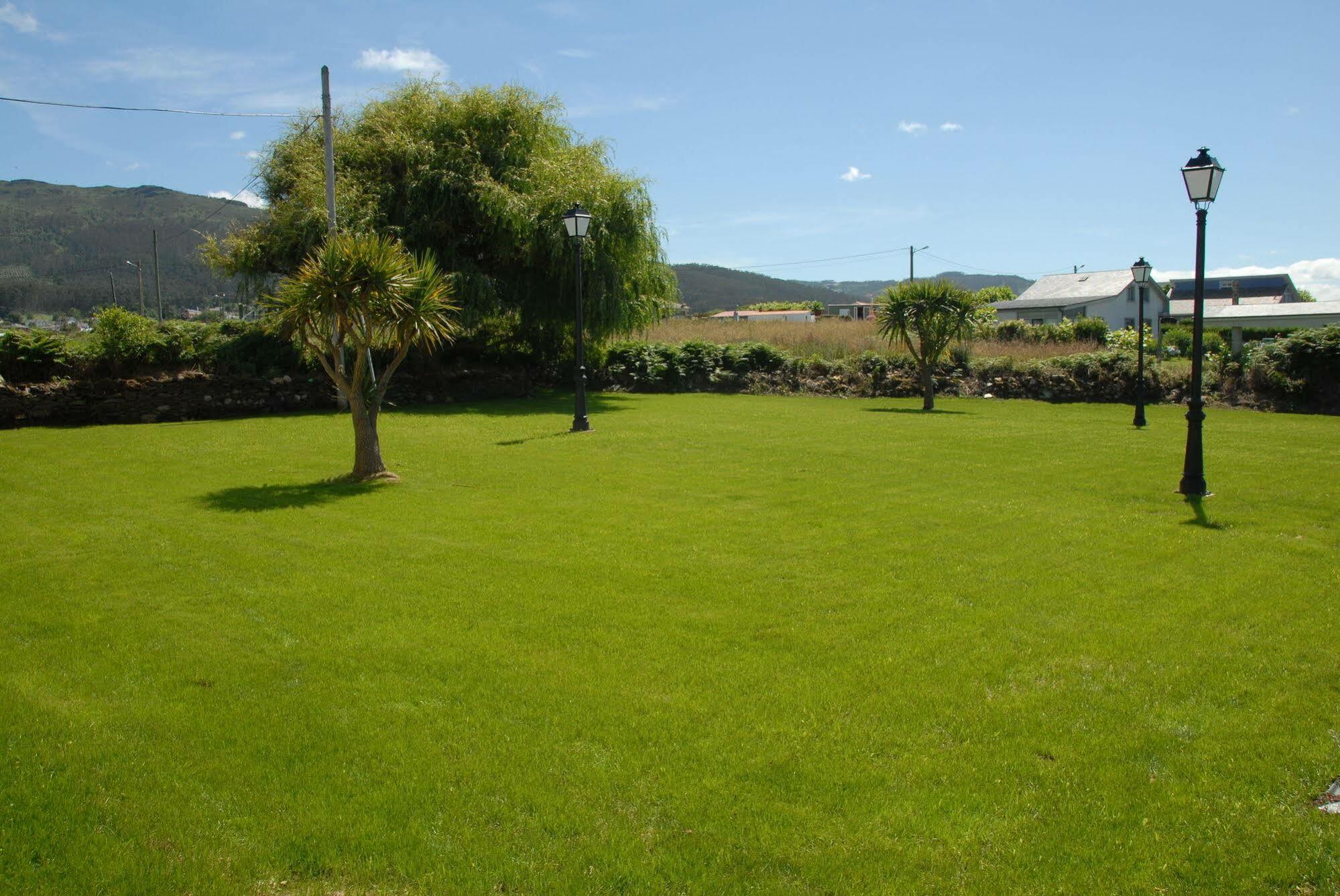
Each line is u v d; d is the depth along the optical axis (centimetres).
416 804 335
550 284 2136
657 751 376
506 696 430
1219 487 957
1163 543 716
